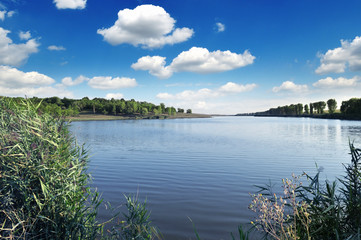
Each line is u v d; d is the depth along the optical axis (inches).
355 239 103.3
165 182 389.7
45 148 158.7
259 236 193.9
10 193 136.7
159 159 599.2
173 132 1598.2
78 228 141.4
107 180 399.5
